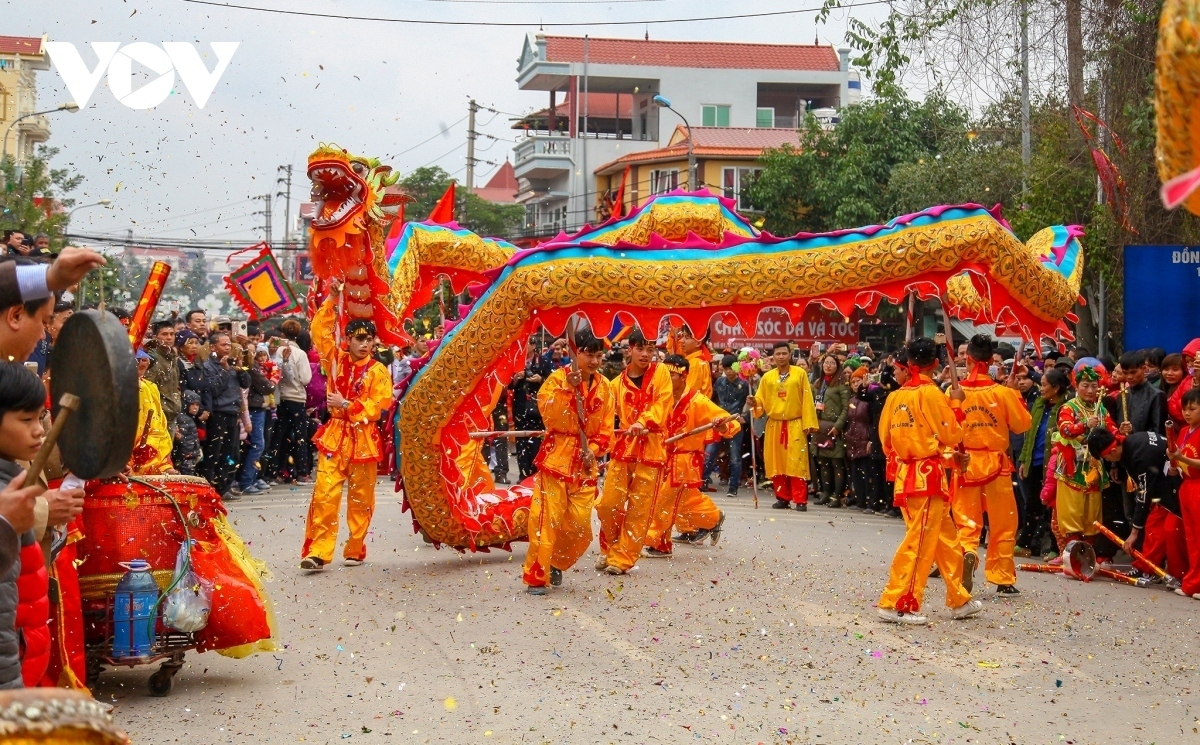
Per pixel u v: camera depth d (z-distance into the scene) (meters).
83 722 1.69
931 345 8.27
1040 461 11.70
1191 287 12.26
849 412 15.14
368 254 11.24
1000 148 21.38
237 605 6.31
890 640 7.76
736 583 9.73
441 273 14.23
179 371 11.80
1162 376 10.80
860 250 9.20
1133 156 15.01
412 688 6.51
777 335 24.58
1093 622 8.39
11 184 20.47
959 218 9.19
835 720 5.95
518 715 6.00
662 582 9.79
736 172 39.38
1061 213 16.67
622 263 9.48
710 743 5.56
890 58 15.51
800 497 15.13
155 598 6.15
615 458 10.16
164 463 6.61
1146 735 5.77
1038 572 10.72
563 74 45.28
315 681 6.66
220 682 6.65
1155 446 9.86
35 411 3.50
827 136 31.92
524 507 10.97
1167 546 9.86
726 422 10.99
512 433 10.16
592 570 10.42
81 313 3.33
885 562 10.82
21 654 3.85
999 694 6.48
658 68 45.81
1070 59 15.17
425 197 42.38
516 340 9.88
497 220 43.31
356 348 10.23
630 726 5.82
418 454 10.30
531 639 7.71
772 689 6.54
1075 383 10.57
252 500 14.86
